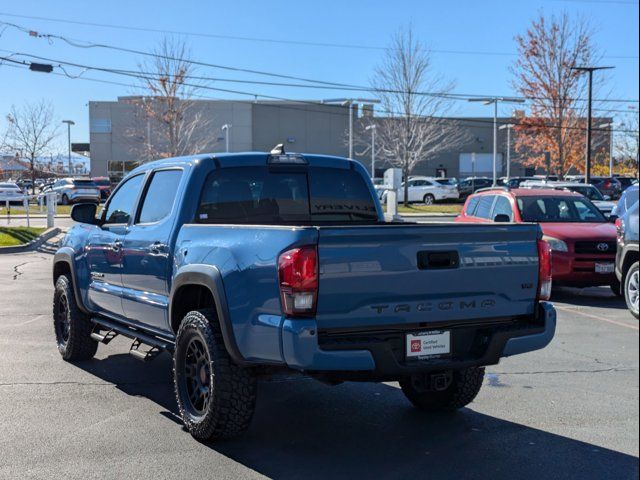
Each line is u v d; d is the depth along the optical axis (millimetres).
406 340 4598
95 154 60500
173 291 5297
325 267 4277
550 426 5520
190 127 54406
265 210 6086
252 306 4512
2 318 9852
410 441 5172
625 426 5523
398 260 4477
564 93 41375
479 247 4770
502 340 4820
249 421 4902
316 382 6867
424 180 46656
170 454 4836
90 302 6992
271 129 63875
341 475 4508
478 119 67500
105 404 5992
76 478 4395
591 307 11289
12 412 5734
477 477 4500
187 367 5258
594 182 42906
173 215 5684
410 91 46250
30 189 57625
